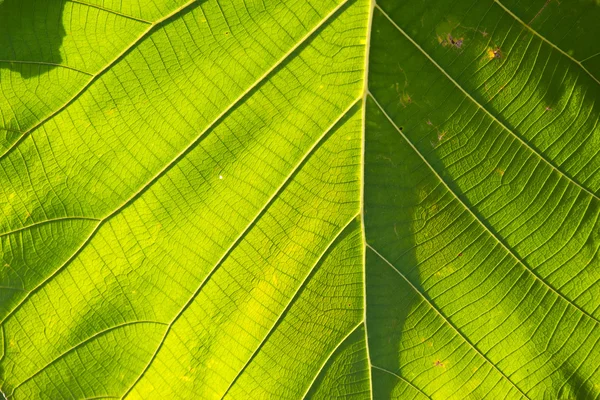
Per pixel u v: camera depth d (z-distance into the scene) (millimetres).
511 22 349
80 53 347
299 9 350
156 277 366
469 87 354
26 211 358
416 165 361
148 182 359
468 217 364
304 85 355
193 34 349
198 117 355
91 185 358
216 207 362
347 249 367
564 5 345
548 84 352
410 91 356
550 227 363
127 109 353
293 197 363
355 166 361
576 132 355
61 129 354
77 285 365
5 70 347
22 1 343
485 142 358
